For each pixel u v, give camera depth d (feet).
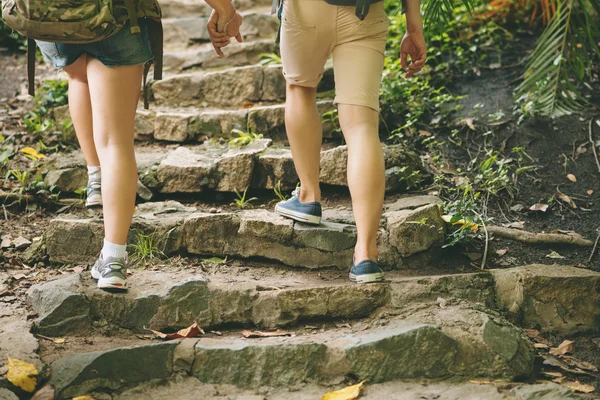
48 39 8.50
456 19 16.19
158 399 7.74
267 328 9.05
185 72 15.80
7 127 14.01
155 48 9.21
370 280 9.10
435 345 8.19
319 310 9.06
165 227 10.34
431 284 9.25
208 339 8.42
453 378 8.12
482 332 8.38
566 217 11.56
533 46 15.87
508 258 10.46
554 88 13.52
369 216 9.03
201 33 16.75
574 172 12.51
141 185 11.86
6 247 10.51
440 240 10.34
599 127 13.42
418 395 7.69
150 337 8.75
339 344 8.25
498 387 7.87
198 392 7.89
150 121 13.71
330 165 11.75
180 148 12.66
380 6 9.09
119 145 8.97
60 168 12.06
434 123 13.65
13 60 17.52
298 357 8.13
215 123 13.47
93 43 8.73
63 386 7.71
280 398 7.80
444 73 15.17
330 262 10.17
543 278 9.25
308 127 9.82
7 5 8.48
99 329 8.84
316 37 9.10
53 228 10.24
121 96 8.90
